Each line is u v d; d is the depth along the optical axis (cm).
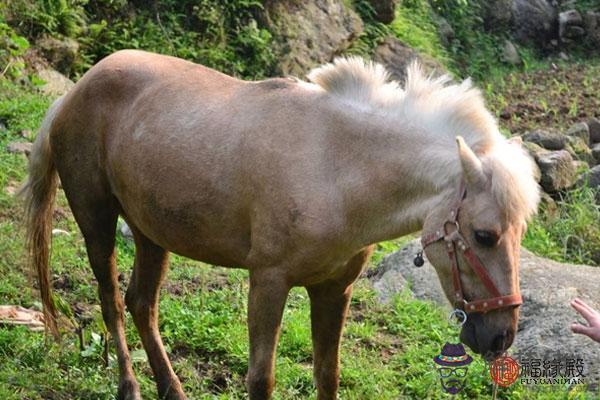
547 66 1424
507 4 1465
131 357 536
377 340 583
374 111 430
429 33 1311
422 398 520
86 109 501
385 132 423
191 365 535
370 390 520
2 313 548
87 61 995
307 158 427
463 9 1419
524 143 914
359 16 1202
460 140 387
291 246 426
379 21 1230
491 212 389
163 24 1057
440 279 412
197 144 454
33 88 900
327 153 427
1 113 819
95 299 598
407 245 688
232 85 472
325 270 434
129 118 484
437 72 1212
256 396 439
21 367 501
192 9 1080
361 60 443
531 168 403
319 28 1131
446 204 404
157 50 1023
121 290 610
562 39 1491
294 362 551
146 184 470
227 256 461
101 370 521
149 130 471
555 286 606
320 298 461
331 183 425
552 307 582
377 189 421
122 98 493
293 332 568
